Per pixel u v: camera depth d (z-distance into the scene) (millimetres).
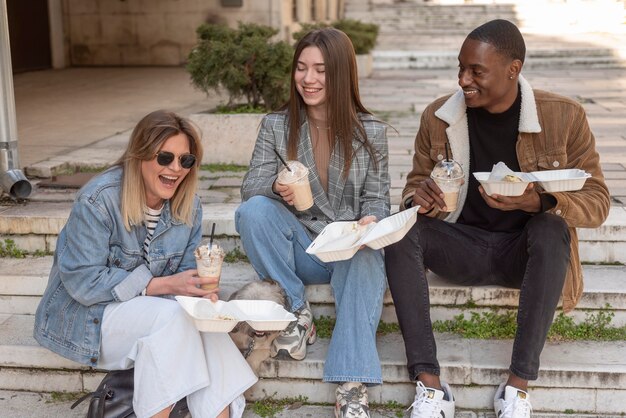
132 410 3068
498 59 3123
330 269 3488
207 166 5926
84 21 15094
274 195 3375
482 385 3393
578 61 14945
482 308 3730
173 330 2963
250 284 3256
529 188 3104
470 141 3441
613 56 15266
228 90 6230
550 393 3355
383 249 3416
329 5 18906
